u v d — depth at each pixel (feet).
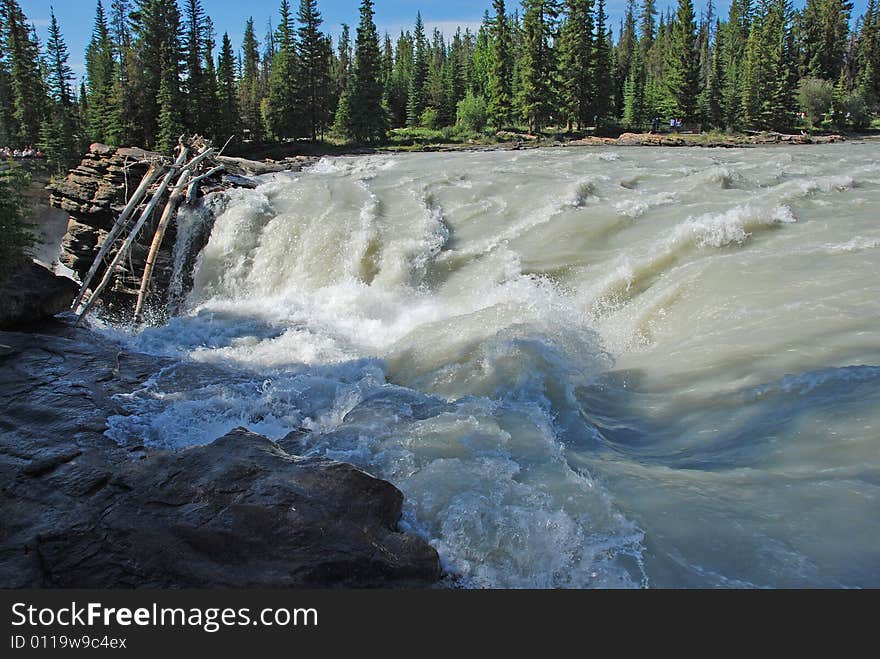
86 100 213.05
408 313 35.58
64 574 12.88
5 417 19.83
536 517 15.06
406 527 14.87
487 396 23.18
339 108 181.78
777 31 198.49
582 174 57.57
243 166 68.59
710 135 169.27
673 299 29.27
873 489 15.26
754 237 33.55
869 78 214.28
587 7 177.17
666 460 18.19
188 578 12.76
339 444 18.74
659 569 13.69
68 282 33.78
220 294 43.34
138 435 19.26
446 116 239.71
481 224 43.37
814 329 23.43
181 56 158.81
